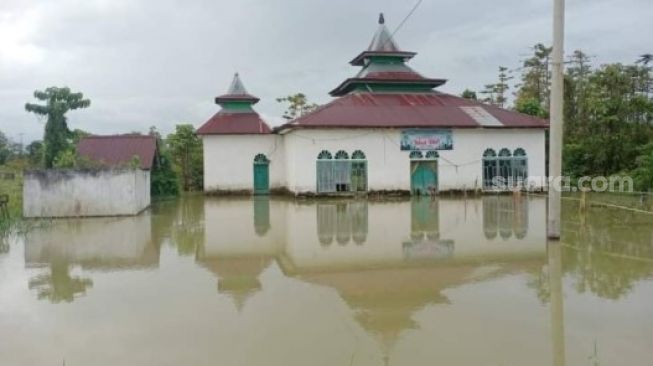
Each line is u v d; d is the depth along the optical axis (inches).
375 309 298.4
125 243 536.1
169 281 372.5
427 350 234.5
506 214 733.9
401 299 318.0
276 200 1036.5
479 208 823.7
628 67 1282.0
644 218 664.4
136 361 228.4
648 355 224.5
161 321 281.4
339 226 635.5
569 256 435.5
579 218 671.8
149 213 812.0
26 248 507.2
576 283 346.9
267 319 282.8
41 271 409.7
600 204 784.9
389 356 228.8
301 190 1043.3
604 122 1194.0
